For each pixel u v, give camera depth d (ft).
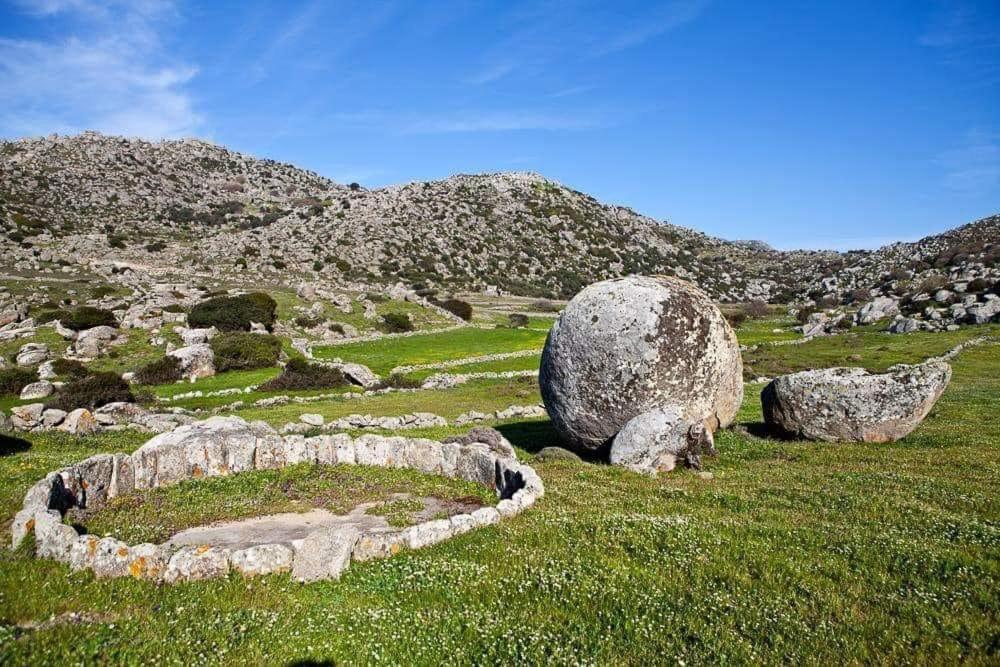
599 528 34.01
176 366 139.03
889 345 176.55
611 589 27.30
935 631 23.88
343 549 31.83
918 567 28.81
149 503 45.03
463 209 568.41
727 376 55.21
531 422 83.87
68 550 32.45
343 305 234.38
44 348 146.20
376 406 109.09
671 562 29.81
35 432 72.49
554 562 30.17
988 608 25.36
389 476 52.42
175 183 596.70
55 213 426.92
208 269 314.96
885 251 556.10
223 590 29.37
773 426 63.31
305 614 26.86
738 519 36.32
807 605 25.94
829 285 467.11
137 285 235.81
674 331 52.75
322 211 512.63
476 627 25.16
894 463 50.03
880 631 24.04
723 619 25.07
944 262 386.11
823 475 46.60
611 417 53.98
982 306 208.54
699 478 47.47
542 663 22.63
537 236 550.36
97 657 22.99
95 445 66.33
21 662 22.24
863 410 58.59
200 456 52.70
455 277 418.51
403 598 28.14
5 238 319.27
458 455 52.70
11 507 40.45
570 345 54.90
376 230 470.80
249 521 41.81
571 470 50.85
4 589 29.17
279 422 90.58
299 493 47.70
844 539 31.99
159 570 30.91
